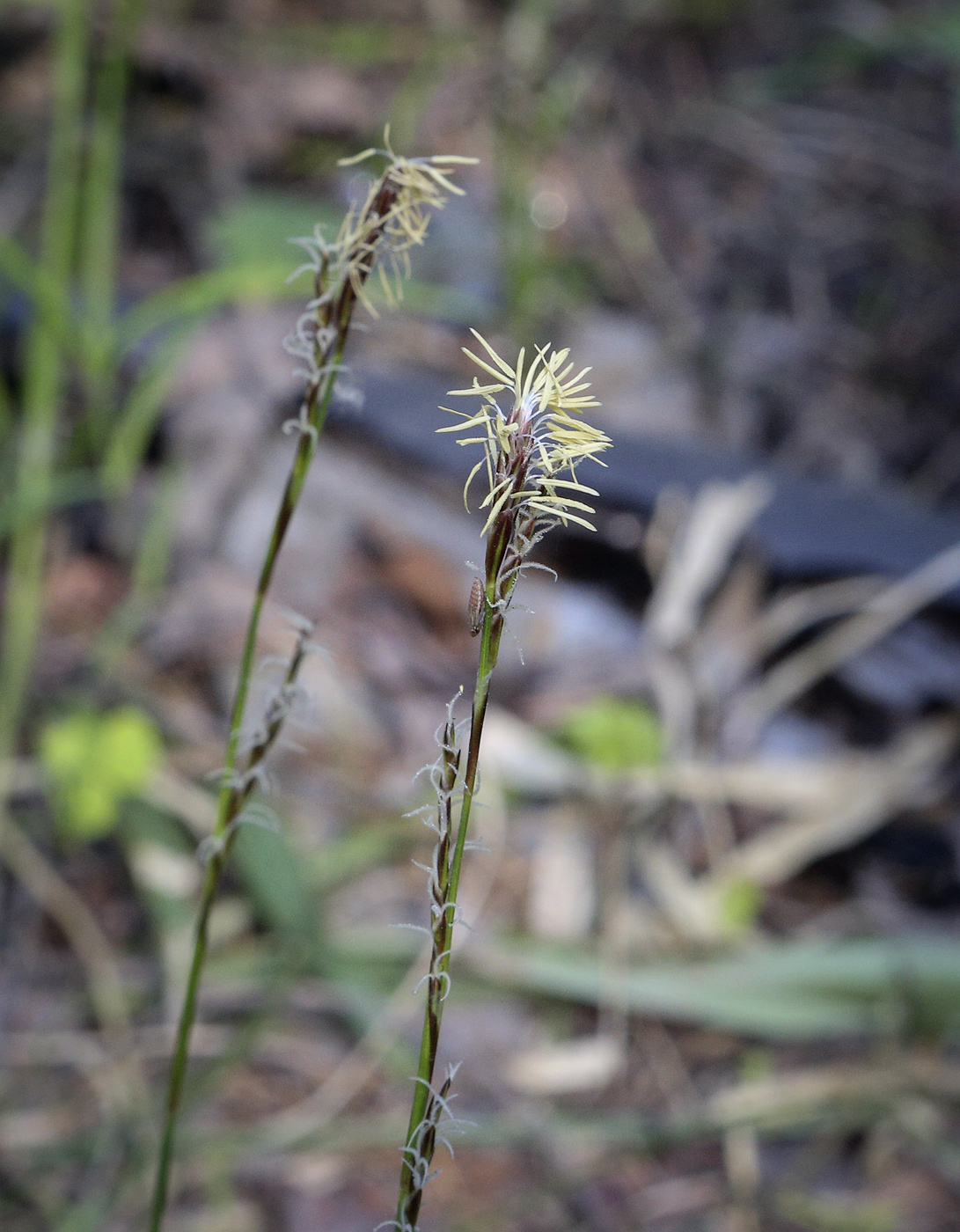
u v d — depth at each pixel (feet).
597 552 2.31
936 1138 1.65
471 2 3.55
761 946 1.87
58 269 2.15
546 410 0.75
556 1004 1.78
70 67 2.14
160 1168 0.95
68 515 2.20
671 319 2.85
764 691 2.16
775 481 2.35
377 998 1.70
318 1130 1.57
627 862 1.96
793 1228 1.56
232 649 2.07
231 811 0.89
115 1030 1.65
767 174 3.33
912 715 2.14
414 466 2.31
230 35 3.14
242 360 2.35
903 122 3.60
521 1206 1.53
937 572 2.18
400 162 0.81
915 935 1.90
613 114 3.39
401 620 2.16
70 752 1.74
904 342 2.88
